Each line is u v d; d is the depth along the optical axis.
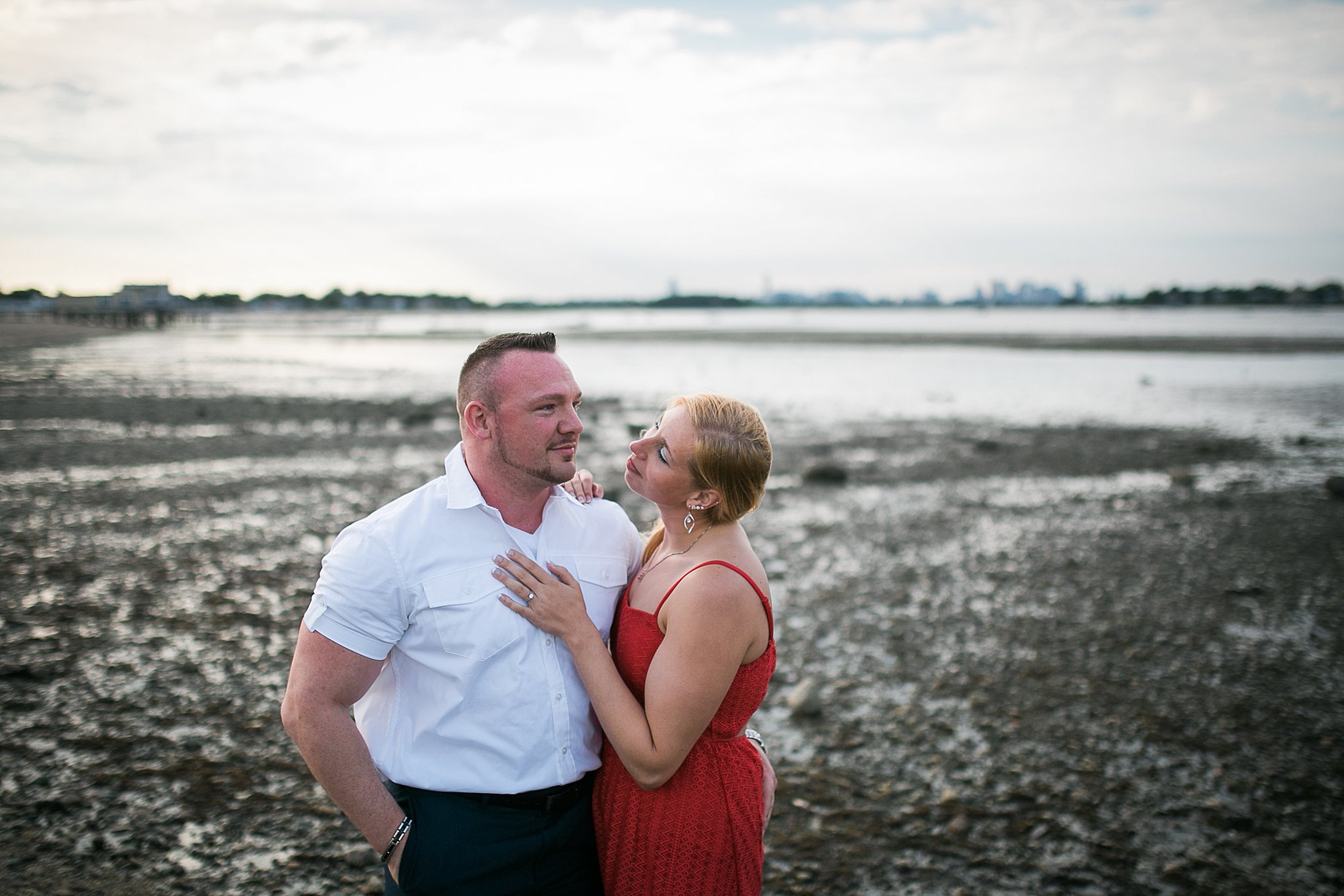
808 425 17.34
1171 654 5.96
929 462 13.41
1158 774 4.39
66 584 6.83
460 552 2.23
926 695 5.30
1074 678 5.56
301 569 7.41
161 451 13.29
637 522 9.06
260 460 12.71
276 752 4.35
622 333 68.44
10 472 11.49
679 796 2.32
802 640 6.20
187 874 3.39
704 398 2.41
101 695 4.89
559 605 2.26
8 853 3.42
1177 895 3.47
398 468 12.19
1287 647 6.11
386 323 116.19
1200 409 20.19
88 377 26.30
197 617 6.20
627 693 2.26
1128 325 84.31
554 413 2.20
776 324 107.31
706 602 2.21
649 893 2.35
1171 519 9.88
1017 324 95.31
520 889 2.30
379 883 3.39
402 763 2.26
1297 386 25.16
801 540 8.91
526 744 2.25
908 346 46.97
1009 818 3.99
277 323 114.19
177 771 4.12
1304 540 8.97
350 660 2.14
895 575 7.73
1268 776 4.38
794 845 3.76
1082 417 18.83
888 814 4.02
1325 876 3.60
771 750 4.62
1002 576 7.71
